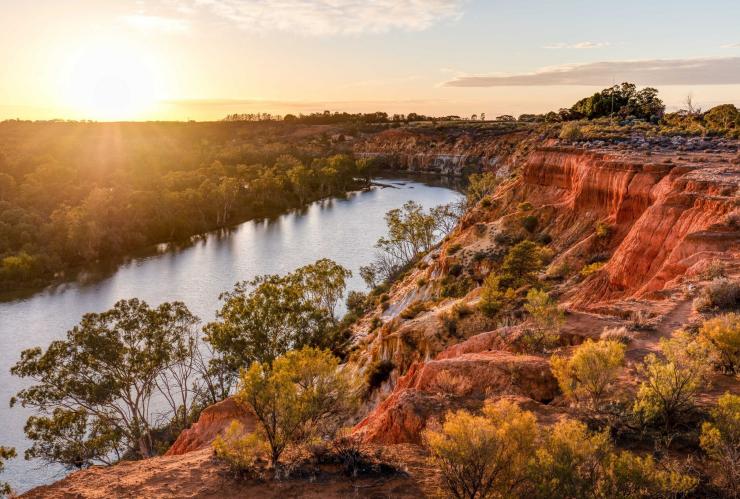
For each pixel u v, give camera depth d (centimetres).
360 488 1189
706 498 954
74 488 1344
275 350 5094
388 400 1927
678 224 3266
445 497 1074
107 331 4188
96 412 4209
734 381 1447
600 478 966
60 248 9838
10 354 6044
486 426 998
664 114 12531
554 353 1794
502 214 7012
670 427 1241
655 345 1727
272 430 1353
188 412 4872
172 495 1238
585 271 4075
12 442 4469
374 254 10531
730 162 4634
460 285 5691
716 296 1970
